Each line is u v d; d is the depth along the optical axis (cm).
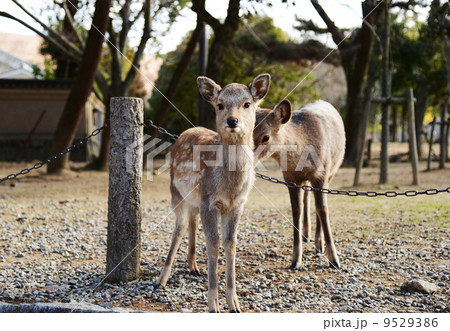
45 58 2852
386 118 1195
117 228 491
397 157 2148
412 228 701
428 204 889
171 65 2325
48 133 2077
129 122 480
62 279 513
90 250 634
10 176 509
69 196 1092
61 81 2059
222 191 400
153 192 1178
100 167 1644
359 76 1678
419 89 2245
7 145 2067
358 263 555
